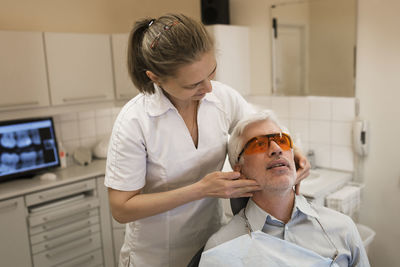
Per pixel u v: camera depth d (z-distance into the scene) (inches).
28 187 88.8
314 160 100.1
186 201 42.2
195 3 122.5
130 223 52.0
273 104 109.3
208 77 39.0
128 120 44.5
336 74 94.1
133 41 41.2
